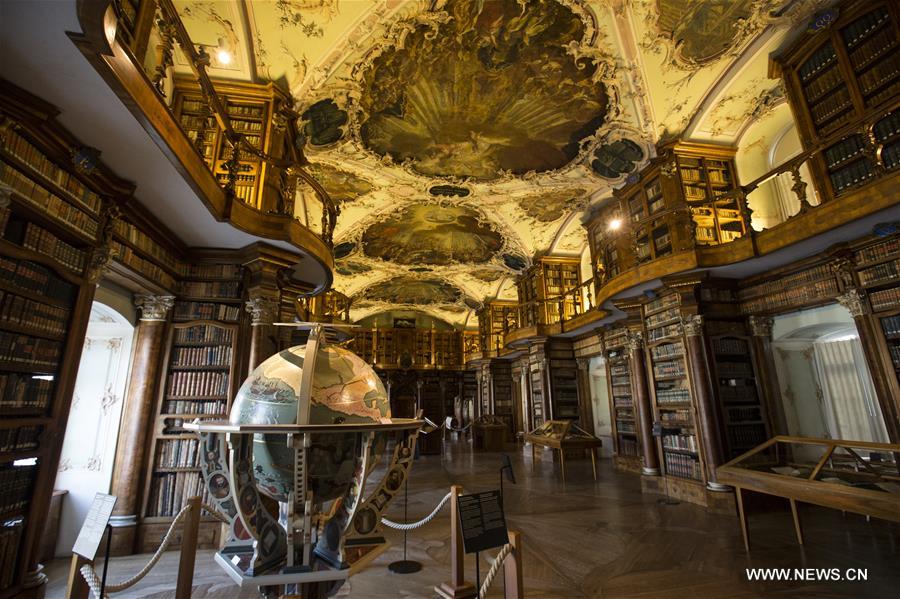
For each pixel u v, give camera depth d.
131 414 5.77
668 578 4.50
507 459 4.90
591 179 10.59
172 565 5.05
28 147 3.48
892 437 5.86
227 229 5.76
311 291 8.89
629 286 8.55
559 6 6.50
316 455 2.44
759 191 9.16
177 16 3.96
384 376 25.25
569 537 5.96
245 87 6.92
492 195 12.06
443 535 6.16
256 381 2.69
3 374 3.46
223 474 2.59
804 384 8.79
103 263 4.42
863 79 5.84
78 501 5.54
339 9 6.30
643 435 9.58
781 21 6.48
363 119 8.58
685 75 7.60
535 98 8.22
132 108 3.33
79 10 2.44
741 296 8.34
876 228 5.56
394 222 13.91
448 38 6.94
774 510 7.22
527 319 16.06
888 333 5.97
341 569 2.31
